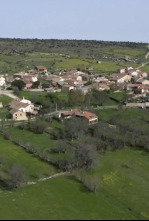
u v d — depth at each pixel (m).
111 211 83.38
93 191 92.56
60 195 88.88
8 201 82.94
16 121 153.50
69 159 109.06
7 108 171.50
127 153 127.50
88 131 144.50
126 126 147.38
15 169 94.12
